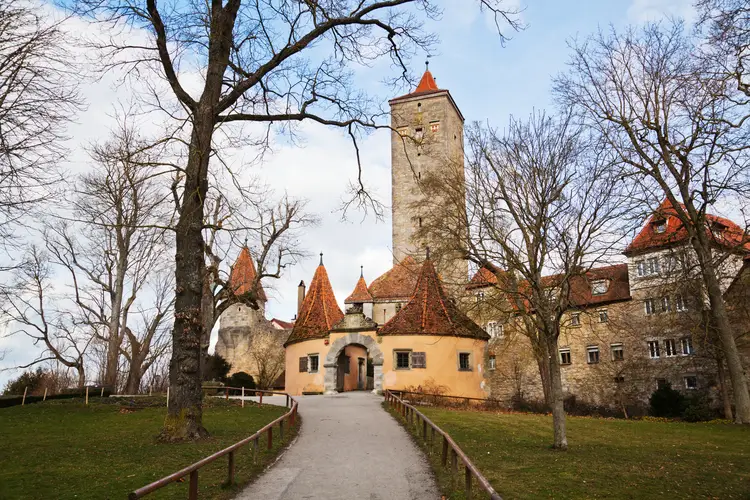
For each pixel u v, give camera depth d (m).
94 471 11.95
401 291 45.91
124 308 35.84
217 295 28.36
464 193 27.95
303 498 10.07
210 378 51.25
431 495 10.27
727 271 33.00
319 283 41.50
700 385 37.50
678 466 14.05
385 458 13.79
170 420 15.33
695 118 23.78
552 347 16.88
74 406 25.08
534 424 22.59
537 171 17.80
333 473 12.10
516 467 13.40
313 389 36.19
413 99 59.84
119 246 34.31
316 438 16.91
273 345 61.50
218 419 21.19
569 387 44.59
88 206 28.08
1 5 13.43
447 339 34.41
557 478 12.23
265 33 16.20
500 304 27.06
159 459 13.02
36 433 18.06
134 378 35.19
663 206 26.94
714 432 22.03
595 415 37.22
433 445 14.98
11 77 13.63
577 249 16.50
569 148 17.94
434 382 33.41
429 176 32.56
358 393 35.88
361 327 35.38
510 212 18.78
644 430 22.50
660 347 39.88
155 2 15.39
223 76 16.55
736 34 14.41
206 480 11.20
